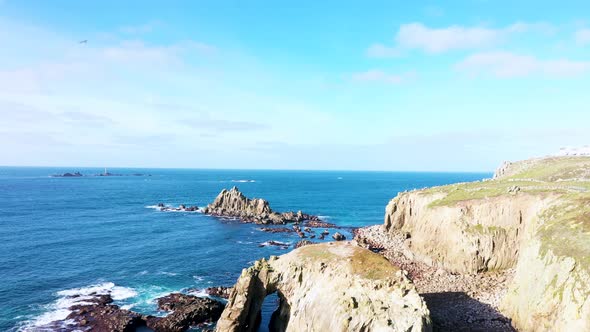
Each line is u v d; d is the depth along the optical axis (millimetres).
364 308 40125
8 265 77188
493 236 63281
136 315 54312
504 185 80125
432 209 75750
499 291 54000
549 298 38719
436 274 64562
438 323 45375
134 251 90688
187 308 55375
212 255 88812
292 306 48500
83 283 68125
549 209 50938
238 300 49375
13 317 54125
